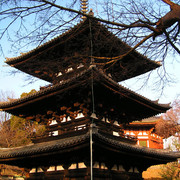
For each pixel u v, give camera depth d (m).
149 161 23.55
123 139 22.02
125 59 20.41
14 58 22.86
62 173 19.72
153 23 10.77
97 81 17.44
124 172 21.02
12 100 24.56
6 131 52.97
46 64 16.11
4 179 38.69
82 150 17.53
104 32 12.29
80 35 16.38
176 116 56.28
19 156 21.31
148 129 62.16
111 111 22.25
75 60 18.23
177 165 39.12
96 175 18.00
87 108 20.20
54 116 22.95
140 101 22.02
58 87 19.33
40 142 23.02
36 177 22.06
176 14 10.07
